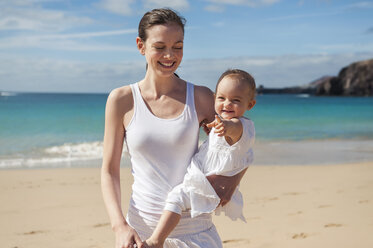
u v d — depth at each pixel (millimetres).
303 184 7891
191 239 2207
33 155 12617
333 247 4406
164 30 2197
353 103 66000
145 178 2266
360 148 14172
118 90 2324
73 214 5914
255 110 43344
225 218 5660
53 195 7082
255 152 13047
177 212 2121
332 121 28109
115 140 2309
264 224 5309
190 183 2158
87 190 7488
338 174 8961
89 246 4613
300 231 4984
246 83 2287
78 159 11867
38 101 58562
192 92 2373
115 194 2223
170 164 2246
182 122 2262
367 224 5215
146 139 2219
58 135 18125
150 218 2240
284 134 19391
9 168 10320
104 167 2307
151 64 2248
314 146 14758
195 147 2342
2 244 4664
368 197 6738
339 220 5414
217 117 2102
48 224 5438
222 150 2229
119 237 2053
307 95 142750
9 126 21797
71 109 37125
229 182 2232
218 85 2334
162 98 2309
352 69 118188
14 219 5672
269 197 6812
